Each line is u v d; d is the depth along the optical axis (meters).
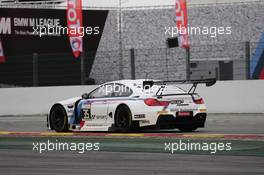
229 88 85.12
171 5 116.69
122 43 118.94
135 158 40.44
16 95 97.38
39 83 104.50
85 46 117.12
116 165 37.22
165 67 105.06
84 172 34.56
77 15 111.12
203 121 55.72
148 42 118.06
